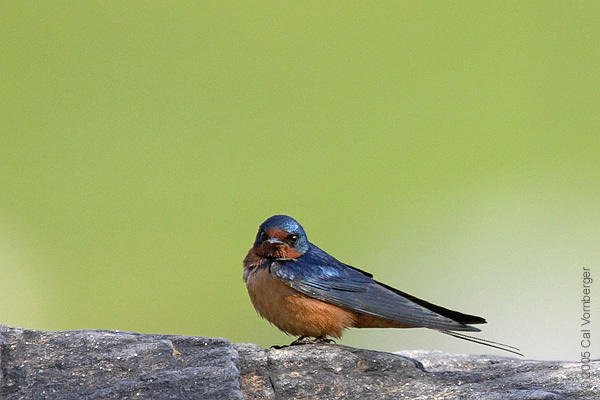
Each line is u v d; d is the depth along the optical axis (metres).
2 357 6.96
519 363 7.77
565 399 6.66
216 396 6.48
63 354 7.02
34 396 6.53
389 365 7.37
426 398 6.84
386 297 8.20
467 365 8.11
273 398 6.92
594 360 7.75
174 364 6.98
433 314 8.05
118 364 6.93
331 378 7.13
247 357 7.30
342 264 8.52
